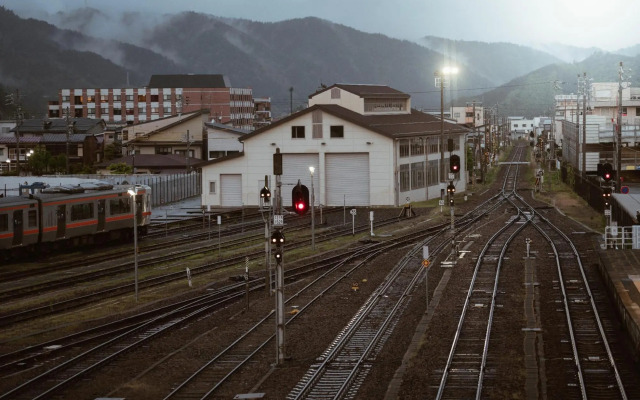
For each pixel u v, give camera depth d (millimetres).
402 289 38500
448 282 39438
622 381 22438
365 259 48469
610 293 34656
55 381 23703
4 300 37219
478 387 21812
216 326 31547
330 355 26328
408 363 25094
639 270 36500
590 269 42125
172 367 25219
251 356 26391
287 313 33562
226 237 60844
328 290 38719
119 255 51625
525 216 71250
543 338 27938
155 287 40562
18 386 22781
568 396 21234
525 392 21641
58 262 48688
